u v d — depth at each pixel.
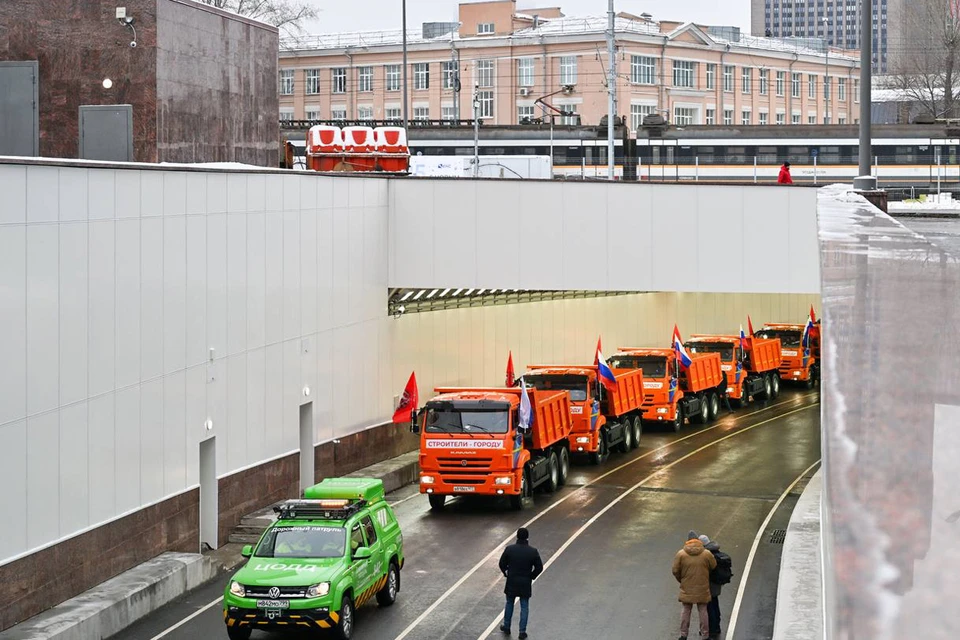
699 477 34.09
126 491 21.30
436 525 27.94
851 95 123.25
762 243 32.38
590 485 33.00
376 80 108.81
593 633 19.41
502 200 33.94
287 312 28.53
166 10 30.84
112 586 20.12
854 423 2.16
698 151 67.00
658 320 55.12
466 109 104.69
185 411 23.58
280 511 19.92
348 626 18.88
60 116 30.73
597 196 33.38
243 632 18.56
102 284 20.58
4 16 30.81
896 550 1.70
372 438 33.59
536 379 35.62
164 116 30.89
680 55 102.94
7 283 17.81
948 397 2.31
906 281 4.19
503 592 21.94
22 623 17.86
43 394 18.67
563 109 100.19
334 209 31.19
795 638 15.31
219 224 25.20
